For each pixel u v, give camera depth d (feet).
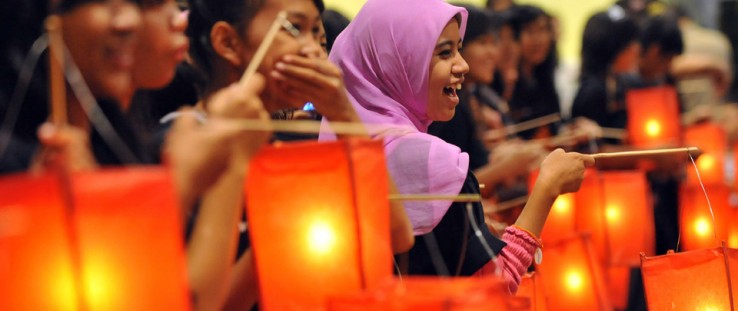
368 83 14.82
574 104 28.58
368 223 9.34
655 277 11.62
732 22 42.45
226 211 8.95
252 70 9.29
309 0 12.10
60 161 7.04
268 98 11.73
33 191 6.96
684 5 46.47
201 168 8.39
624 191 19.36
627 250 19.36
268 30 11.93
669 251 11.84
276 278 9.25
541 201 14.06
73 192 7.02
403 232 11.34
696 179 24.66
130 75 9.23
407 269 13.20
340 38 15.31
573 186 14.23
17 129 8.90
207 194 9.00
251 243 9.29
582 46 28.96
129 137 9.75
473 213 13.51
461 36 15.23
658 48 29.81
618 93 28.50
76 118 9.09
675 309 11.55
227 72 12.25
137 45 9.06
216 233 8.91
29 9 9.01
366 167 9.34
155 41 9.44
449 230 13.35
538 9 27.89
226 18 12.10
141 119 10.91
